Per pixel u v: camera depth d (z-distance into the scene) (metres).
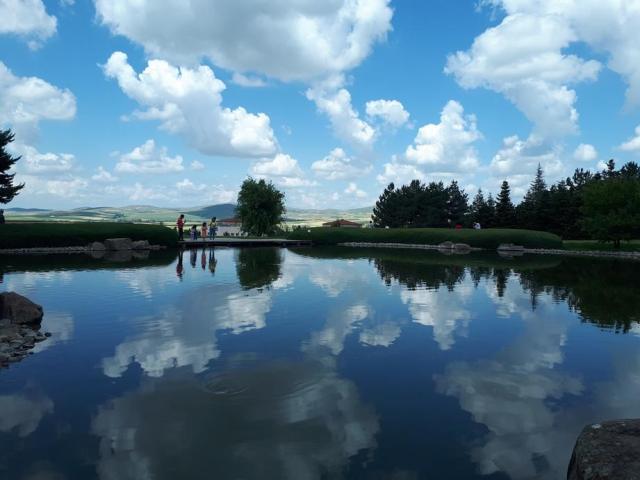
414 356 9.70
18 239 37.56
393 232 59.69
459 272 25.88
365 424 6.51
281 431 6.26
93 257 32.53
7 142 42.66
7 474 5.21
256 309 14.33
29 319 12.30
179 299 15.81
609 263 34.25
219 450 5.76
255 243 50.53
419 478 5.20
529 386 8.08
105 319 12.77
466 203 95.62
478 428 6.44
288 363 9.08
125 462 5.47
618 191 46.59
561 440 6.12
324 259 33.56
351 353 9.84
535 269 28.50
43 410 6.88
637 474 4.19
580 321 13.27
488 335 11.58
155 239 43.03
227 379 8.16
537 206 72.75
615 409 7.14
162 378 8.20
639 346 10.72
